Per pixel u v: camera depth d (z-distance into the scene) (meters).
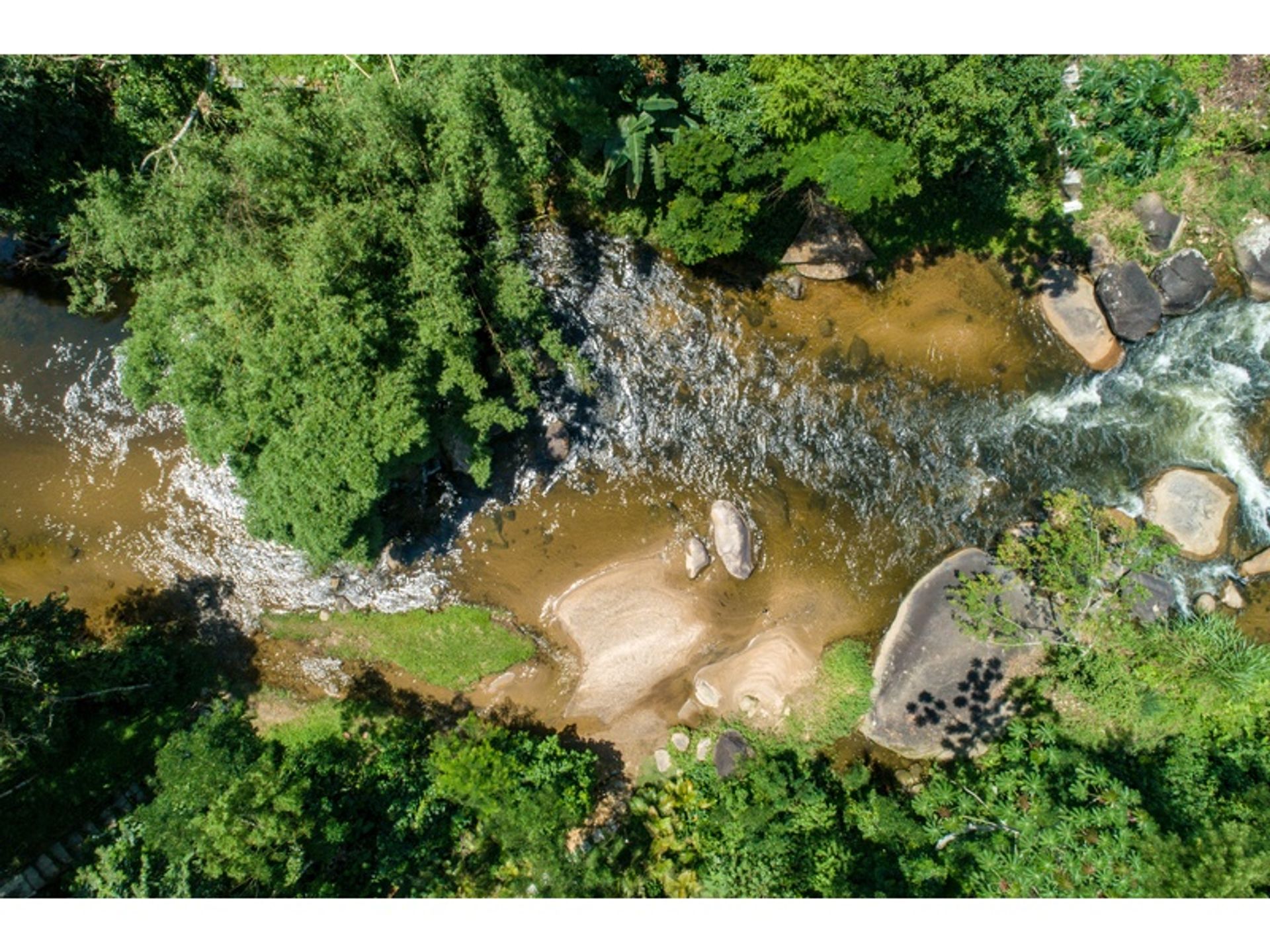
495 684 27.69
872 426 28.12
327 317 19.58
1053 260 27.50
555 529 28.03
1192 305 27.08
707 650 27.81
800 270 27.83
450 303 21.16
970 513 27.84
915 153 21.12
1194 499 27.14
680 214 22.64
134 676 26.45
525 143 21.69
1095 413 27.80
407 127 20.98
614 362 28.30
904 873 24.25
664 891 25.27
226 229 20.52
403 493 27.53
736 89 21.14
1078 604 25.69
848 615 27.80
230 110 25.14
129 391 22.03
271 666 27.72
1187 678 25.08
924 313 27.88
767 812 25.08
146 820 22.14
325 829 23.66
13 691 22.33
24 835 25.41
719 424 28.27
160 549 28.00
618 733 27.70
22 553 27.91
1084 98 26.28
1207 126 26.42
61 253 27.73
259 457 21.50
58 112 23.41
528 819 24.12
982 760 26.36
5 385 28.39
